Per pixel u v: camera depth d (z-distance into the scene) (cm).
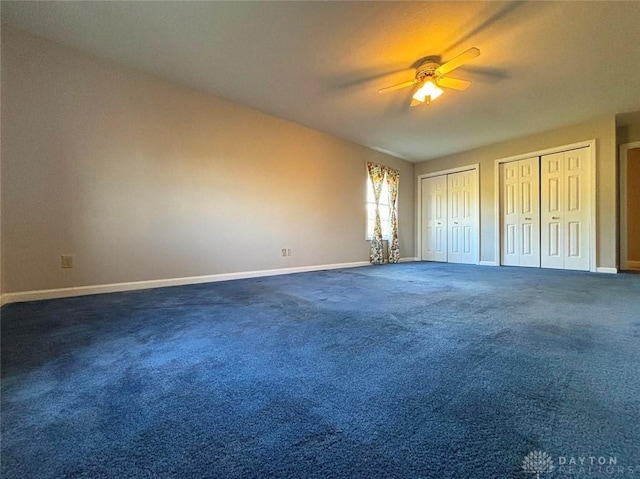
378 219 523
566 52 251
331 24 221
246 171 361
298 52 255
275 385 100
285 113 378
